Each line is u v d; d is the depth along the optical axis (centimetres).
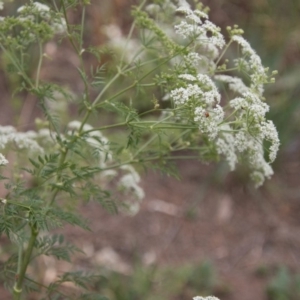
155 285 714
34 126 919
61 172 371
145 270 730
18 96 958
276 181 945
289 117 890
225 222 882
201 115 333
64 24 441
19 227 349
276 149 342
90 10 1024
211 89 352
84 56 1038
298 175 959
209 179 900
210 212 893
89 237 812
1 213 334
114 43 798
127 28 1050
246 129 345
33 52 941
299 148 988
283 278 742
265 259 827
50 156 362
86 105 391
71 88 978
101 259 776
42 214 334
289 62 1052
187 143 425
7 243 688
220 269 802
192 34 377
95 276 429
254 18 1061
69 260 408
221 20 1098
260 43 1017
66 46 1055
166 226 858
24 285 420
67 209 448
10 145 448
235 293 754
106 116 867
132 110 357
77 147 392
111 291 680
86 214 845
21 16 421
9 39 412
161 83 379
